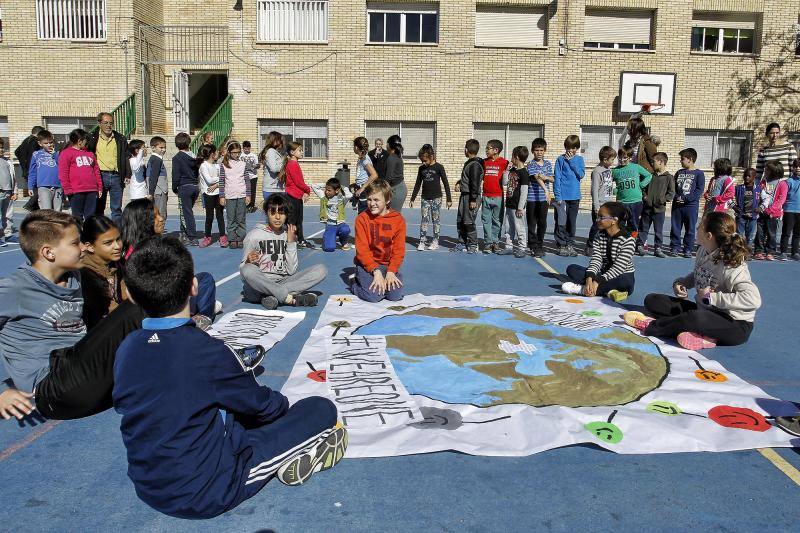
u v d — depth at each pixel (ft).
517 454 10.91
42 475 10.23
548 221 52.11
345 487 9.95
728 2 60.23
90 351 11.59
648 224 33.73
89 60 59.82
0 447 11.16
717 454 11.11
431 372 14.37
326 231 33.37
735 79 61.00
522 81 60.18
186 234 35.42
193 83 69.15
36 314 12.28
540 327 18.06
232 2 59.82
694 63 60.70
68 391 11.73
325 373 14.29
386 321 18.54
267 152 33.42
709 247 17.49
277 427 9.55
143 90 61.36
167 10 65.36
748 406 12.87
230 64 60.49
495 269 28.58
